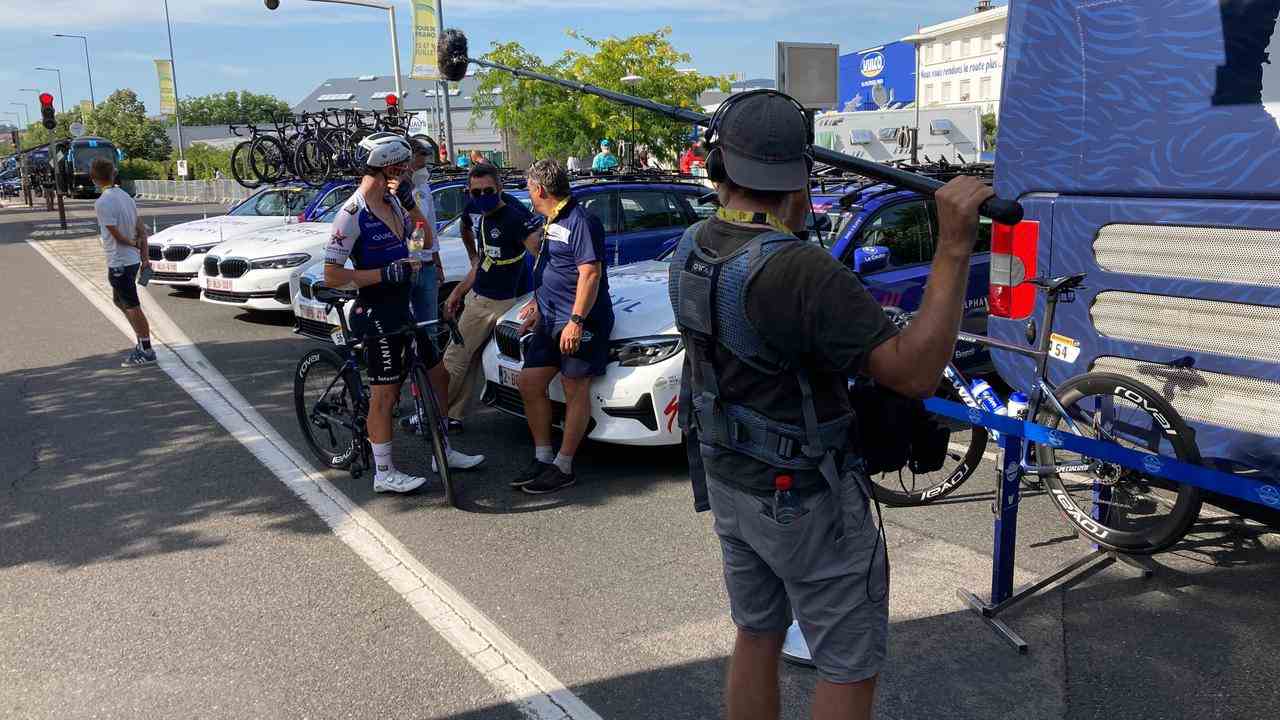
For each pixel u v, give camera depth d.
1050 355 4.20
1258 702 3.01
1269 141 3.36
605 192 8.48
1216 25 3.45
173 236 11.95
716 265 2.00
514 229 5.66
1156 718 2.95
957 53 52.69
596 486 5.12
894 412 2.10
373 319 4.79
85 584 4.07
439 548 4.36
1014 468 3.49
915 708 3.04
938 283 1.77
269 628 3.65
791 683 3.19
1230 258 3.53
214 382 7.58
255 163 15.83
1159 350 3.79
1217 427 3.66
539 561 4.20
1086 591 3.75
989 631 3.49
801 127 2.00
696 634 3.54
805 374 1.98
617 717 3.05
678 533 4.47
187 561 4.28
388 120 14.50
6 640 3.61
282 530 4.60
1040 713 3.00
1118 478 3.77
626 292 5.54
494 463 5.54
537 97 20.27
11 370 8.16
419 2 18.69
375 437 4.93
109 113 72.81
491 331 5.82
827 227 5.73
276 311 10.91
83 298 12.10
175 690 3.25
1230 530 4.29
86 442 6.07
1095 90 3.86
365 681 3.28
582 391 4.91
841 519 2.07
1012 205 1.68
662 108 3.18
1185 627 3.47
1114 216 3.85
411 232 5.00
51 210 36.12
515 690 3.21
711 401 2.10
